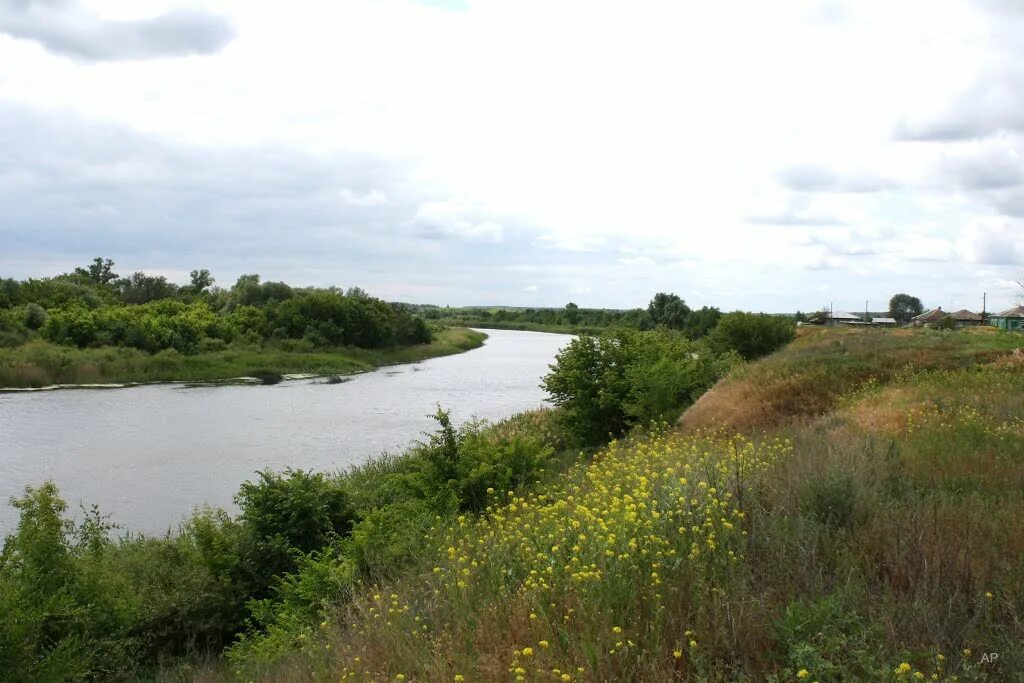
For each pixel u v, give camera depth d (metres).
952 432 11.30
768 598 4.80
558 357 23.05
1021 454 9.45
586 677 4.17
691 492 7.14
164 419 35.50
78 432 31.58
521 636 4.83
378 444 29.34
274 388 49.72
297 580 11.20
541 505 9.88
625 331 24.19
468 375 60.12
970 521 6.05
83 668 9.59
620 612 4.75
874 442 9.84
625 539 5.89
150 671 10.30
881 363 21.61
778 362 23.80
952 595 4.64
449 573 6.36
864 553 5.46
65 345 57.12
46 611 9.68
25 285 82.31
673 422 20.33
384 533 10.35
